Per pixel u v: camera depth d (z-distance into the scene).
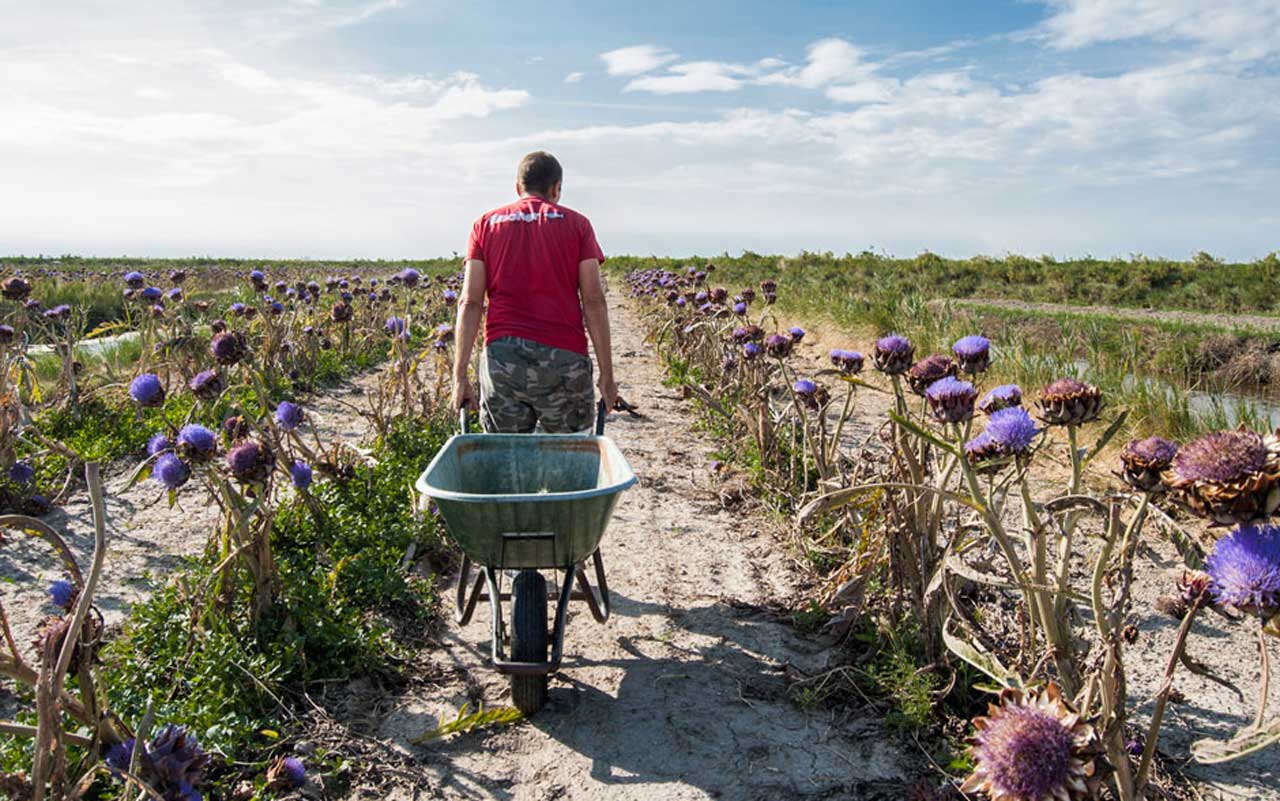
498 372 4.43
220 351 4.56
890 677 3.60
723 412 7.78
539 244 4.35
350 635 3.95
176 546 5.24
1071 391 2.57
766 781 3.16
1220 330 17.11
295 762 2.85
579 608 4.66
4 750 2.95
